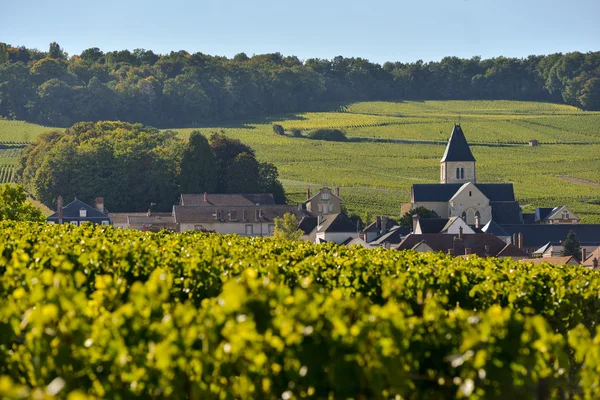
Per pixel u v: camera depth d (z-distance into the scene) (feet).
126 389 76.38
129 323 78.84
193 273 134.41
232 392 78.13
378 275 138.82
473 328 79.66
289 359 75.25
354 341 74.90
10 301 88.84
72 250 144.46
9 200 413.18
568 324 135.74
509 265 181.06
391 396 78.23
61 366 77.36
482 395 75.87
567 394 95.09
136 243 155.74
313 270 141.90
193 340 76.13
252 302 79.20
